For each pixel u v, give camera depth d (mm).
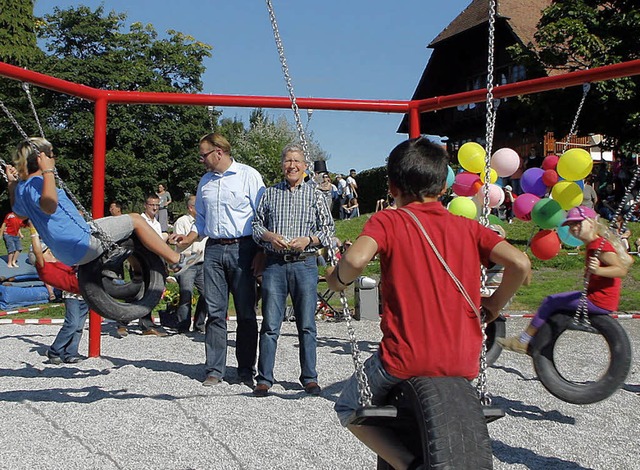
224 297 6055
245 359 6078
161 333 8891
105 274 4605
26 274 12766
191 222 9391
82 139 33719
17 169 4355
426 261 2580
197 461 4082
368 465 4000
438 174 2727
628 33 19656
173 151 36812
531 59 20359
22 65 34500
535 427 4801
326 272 3125
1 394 5688
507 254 2594
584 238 4555
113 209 10266
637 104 19562
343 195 25344
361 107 7125
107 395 5656
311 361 5699
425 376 2498
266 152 41688
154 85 35875
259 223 5660
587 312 4660
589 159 5434
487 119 3469
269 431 4648
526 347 4754
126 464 4035
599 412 5180
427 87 32125
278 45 3559
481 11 29031
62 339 6988
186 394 5688
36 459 4109
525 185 5953
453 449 2258
